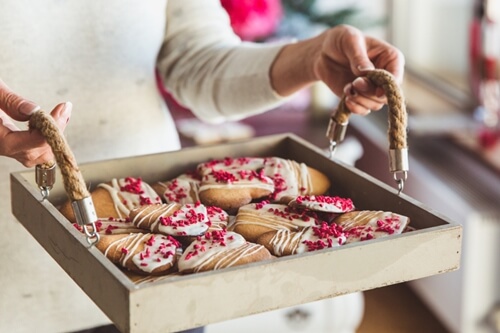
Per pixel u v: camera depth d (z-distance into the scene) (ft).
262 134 9.39
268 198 4.83
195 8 5.70
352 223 4.42
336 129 4.90
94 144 5.39
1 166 5.11
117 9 5.28
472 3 9.23
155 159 5.03
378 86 4.54
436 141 9.20
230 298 3.81
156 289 3.68
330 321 7.78
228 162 5.03
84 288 4.02
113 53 5.32
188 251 4.19
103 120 5.38
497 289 8.19
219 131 9.39
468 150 8.82
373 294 9.73
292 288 3.90
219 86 5.57
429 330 9.00
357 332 8.93
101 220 4.53
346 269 3.98
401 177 4.60
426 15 10.11
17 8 5.03
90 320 5.51
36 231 4.44
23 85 5.14
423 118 9.14
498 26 8.81
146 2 5.39
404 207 4.46
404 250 4.07
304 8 9.37
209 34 5.72
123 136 5.45
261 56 5.43
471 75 9.15
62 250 4.17
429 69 10.16
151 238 4.30
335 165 4.90
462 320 8.29
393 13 10.55
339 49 4.92
